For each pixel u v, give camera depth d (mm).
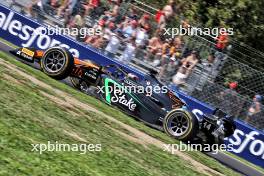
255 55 52438
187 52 50094
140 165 23391
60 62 39625
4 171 15555
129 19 52094
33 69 40062
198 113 48094
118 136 27859
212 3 62719
